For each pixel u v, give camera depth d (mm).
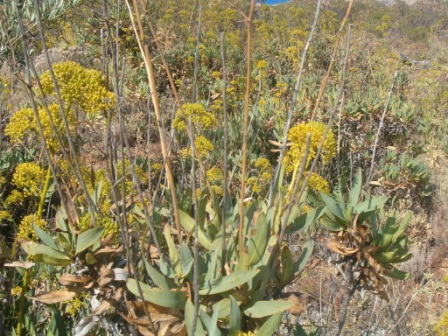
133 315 1615
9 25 4090
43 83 1749
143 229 1960
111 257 1767
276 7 13641
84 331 1811
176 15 8180
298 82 1669
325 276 3611
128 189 2172
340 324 2150
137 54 7059
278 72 8641
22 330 2090
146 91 5664
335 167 5363
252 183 3756
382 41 11539
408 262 4801
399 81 8898
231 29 9305
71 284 1721
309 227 3369
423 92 9859
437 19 26641
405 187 5645
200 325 1479
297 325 1814
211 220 1966
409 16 26469
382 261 2059
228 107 6488
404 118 6430
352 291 2133
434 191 6078
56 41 7801
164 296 1538
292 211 1700
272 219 1695
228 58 8266
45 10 4398
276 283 1748
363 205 2078
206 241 1746
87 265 1735
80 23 7727
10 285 2131
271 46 9703
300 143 1767
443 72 12203
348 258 2102
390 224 2055
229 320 1478
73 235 1716
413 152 6738
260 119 5793
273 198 1771
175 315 1601
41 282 2461
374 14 14156
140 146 4742
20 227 1953
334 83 7965
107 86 1820
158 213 1991
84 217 1753
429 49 19578
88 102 1735
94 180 2068
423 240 5344
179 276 1624
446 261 5047
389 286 4344
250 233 1699
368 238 2090
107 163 1761
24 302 2158
